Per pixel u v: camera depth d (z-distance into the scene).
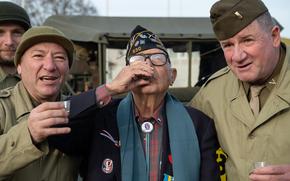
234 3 2.11
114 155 2.15
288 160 2.12
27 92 2.31
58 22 6.33
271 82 2.24
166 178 2.12
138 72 2.07
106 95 2.09
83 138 2.20
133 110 2.25
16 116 2.24
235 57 2.15
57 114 1.83
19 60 2.29
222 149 2.29
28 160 1.89
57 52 2.25
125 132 2.18
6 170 1.90
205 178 2.15
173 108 2.25
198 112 2.30
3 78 3.12
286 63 2.24
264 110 2.19
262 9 2.12
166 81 2.19
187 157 2.14
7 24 3.13
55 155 2.21
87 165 2.22
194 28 6.52
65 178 2.24
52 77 2.24
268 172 1.89
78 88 6.07
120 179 2.12
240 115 2.26
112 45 6.10
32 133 1.85
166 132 2.21
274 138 2.15
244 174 2.16
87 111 2.09
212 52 6.24
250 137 2.21
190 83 6.24
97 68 6.09
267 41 2.14
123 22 6.49
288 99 2.16
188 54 6.22
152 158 2.17
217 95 2.41
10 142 1.89
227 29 2.13
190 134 2.19
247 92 2.32
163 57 2.18
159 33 6.14
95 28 6.21
